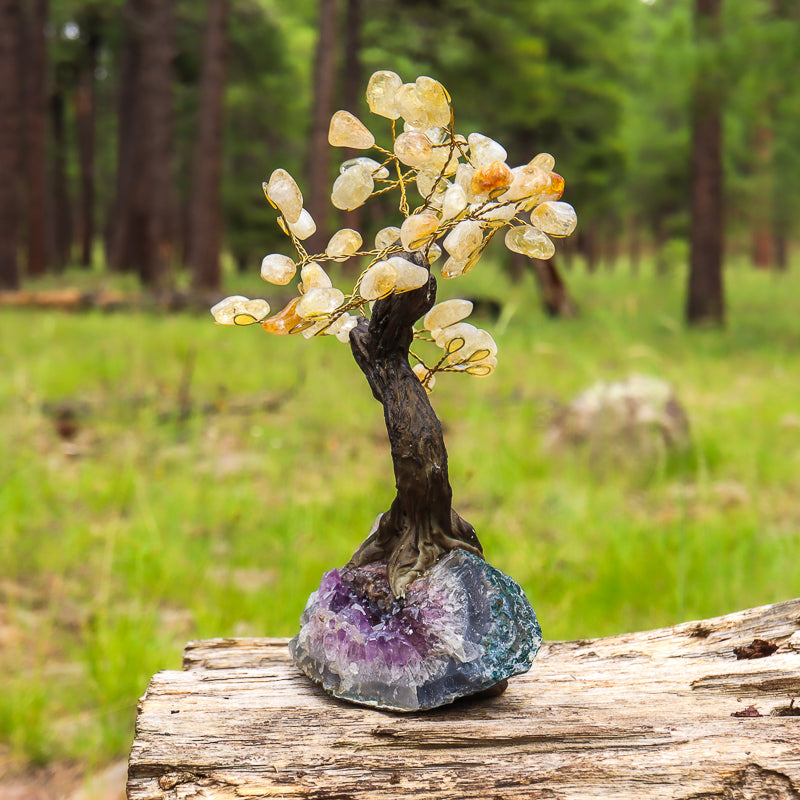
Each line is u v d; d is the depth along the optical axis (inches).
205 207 659.4
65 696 124.3
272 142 1209.4
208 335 401.4
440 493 59.6
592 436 233.3
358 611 60.1
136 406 275.6
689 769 51.6
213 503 193.2
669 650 71.2
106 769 110.4
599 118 819.4
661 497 195.8
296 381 312.3
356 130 54.5
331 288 53.6
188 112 1093.1
